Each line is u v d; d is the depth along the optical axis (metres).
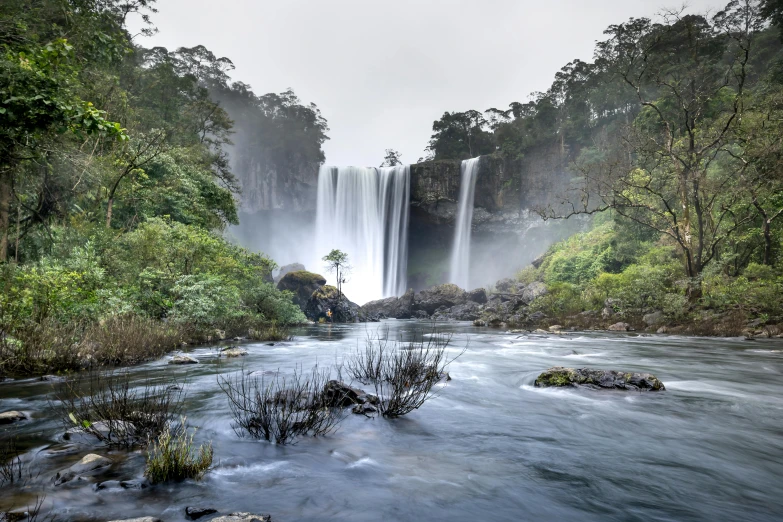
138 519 2.78
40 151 12.73
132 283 14.81
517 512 3.15
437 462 4.12
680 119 35.94
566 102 72.00
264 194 76.81
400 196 72.25
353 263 71.38
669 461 4.22
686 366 10.46
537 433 5.05
